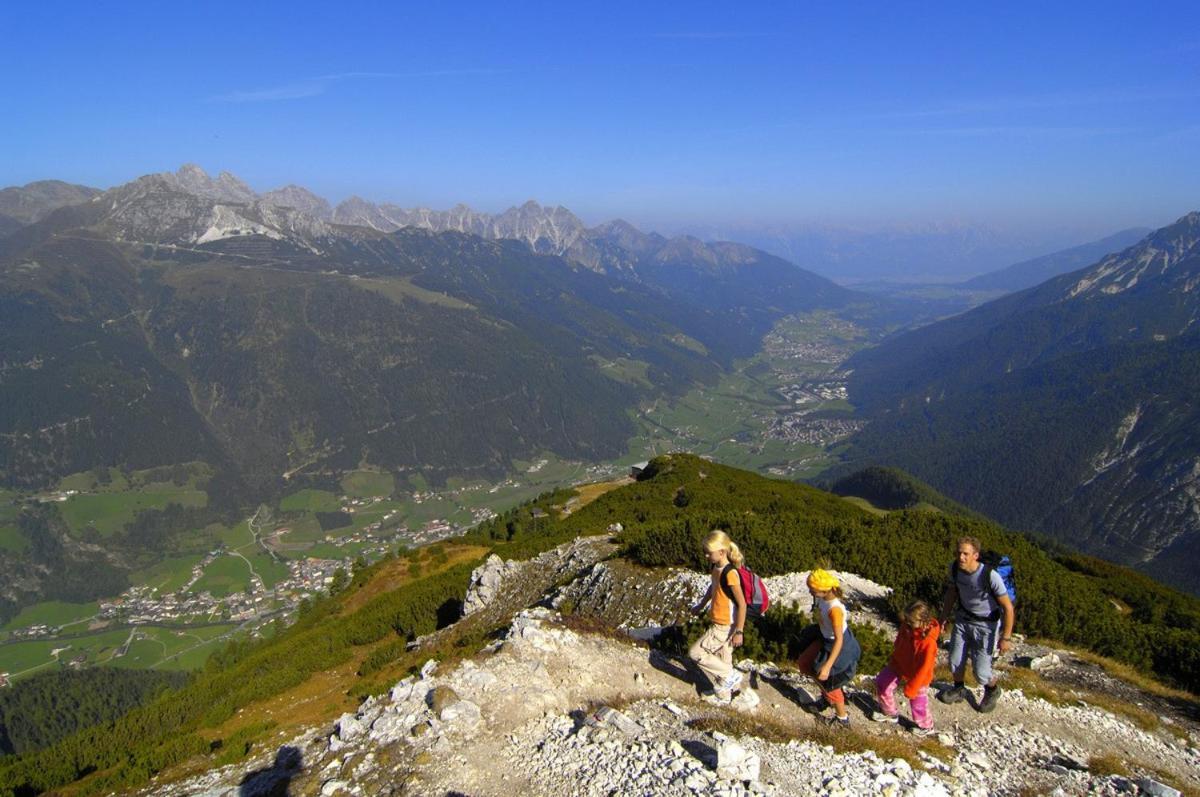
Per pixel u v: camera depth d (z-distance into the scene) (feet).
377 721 44.91
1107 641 62.49
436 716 42.68
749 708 40.47
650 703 42.04
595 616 69.87
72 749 73.10
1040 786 34.63
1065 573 93.61
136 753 60.54
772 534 78.18
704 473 196.34
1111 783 34.68
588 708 42.16
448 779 36.50
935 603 65.26
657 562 76.54
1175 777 38.40
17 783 63.72
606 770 34.47
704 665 41.34
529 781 35.17
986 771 35.91
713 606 41.14
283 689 88.74
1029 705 45.52
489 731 40.75
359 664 96.78
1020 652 60.34
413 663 82.64
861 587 69.77
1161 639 61.98
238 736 60.95
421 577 162.09
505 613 92.99
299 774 42.42
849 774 32.89
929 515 96.12
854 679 46.57
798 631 48.75
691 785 31.01
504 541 187.11
